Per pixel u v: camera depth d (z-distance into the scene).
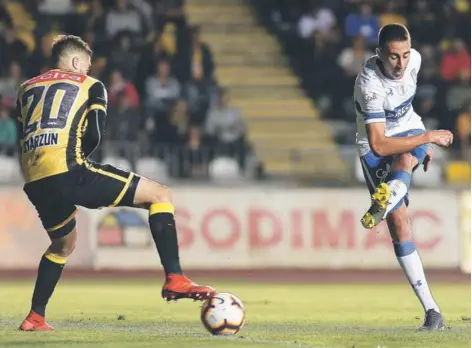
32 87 20.17
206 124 57.78
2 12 63.25
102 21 62.75
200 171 55.34
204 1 71.31
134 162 54.75
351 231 52.19
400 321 26.02
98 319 25.39
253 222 51.75
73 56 20.50
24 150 19.98
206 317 19.67
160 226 19.80
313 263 52.00
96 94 20.02
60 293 37.12
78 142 19.86
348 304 32.91
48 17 64.06
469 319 26.34
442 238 52.53
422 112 60.50
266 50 68.12
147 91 59.41
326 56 64.88
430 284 44.88
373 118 21.83
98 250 50.53
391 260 52.16
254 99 64.88
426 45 64.94
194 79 60.44
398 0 66.50
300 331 22.23
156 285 42.28
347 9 66.25
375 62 21.97
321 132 62.59
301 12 69.69
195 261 51.25
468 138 58.19
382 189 21.03
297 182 55.97
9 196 49.81
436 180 55.62
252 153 58.22
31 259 49.84
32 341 18.48
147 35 63.09
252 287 42.22
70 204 19.88
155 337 19.12
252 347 17.41
